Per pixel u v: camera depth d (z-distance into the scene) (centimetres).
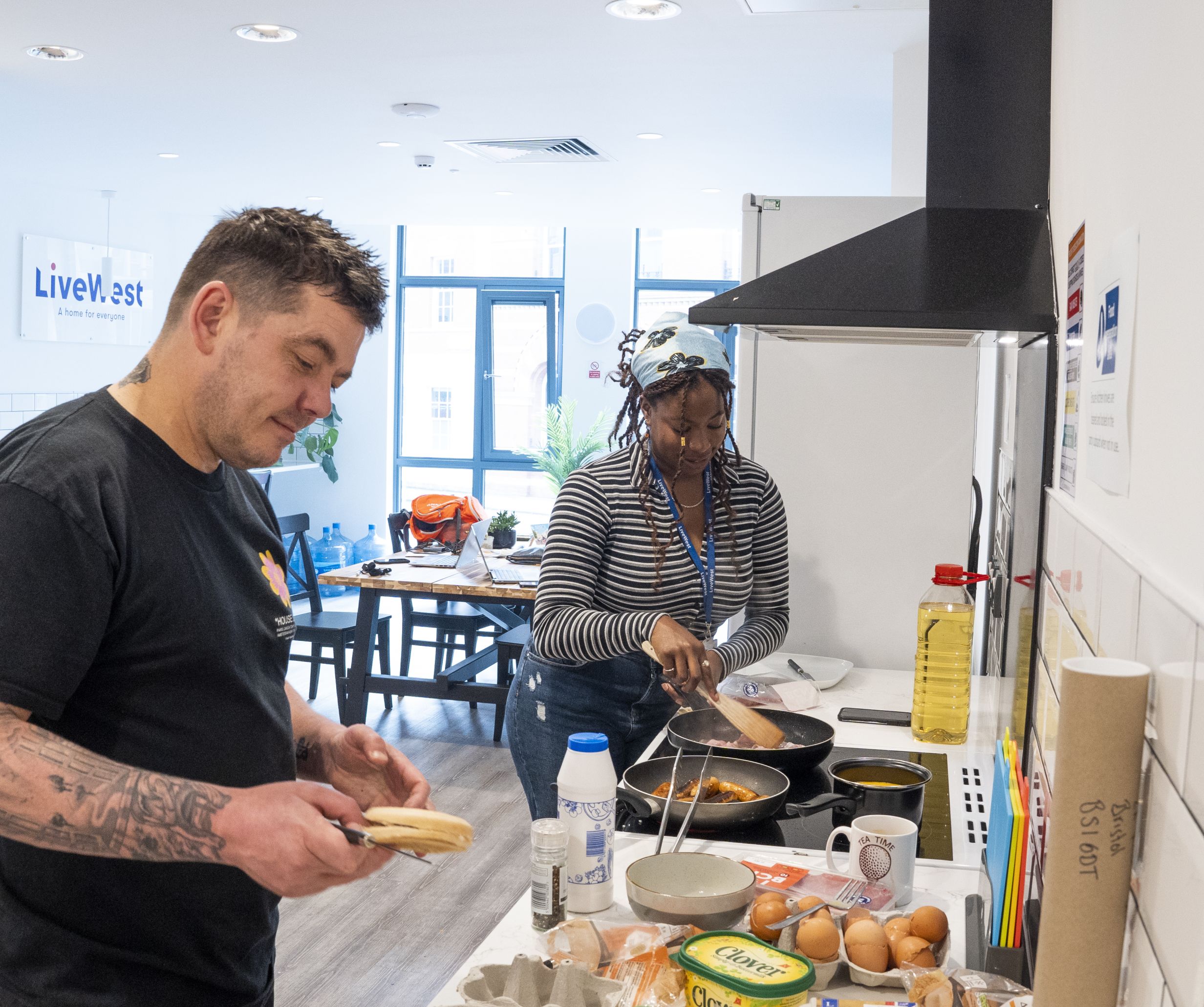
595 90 412
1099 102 108
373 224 817
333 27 344
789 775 174
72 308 655
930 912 110
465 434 834
